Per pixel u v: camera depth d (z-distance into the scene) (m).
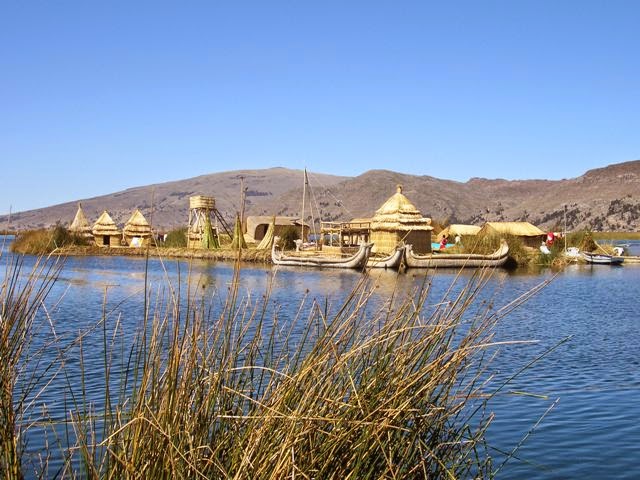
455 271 47.06
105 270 46.31
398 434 4.98
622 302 29.48
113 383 11.30
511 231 66.94
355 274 44.62
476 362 13.62
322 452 4.56
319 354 5.00
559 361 14.88
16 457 4.78
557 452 8.55
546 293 34.00
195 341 4.73
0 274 33.41
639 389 12.09
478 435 6.15
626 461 8.31
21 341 5.21
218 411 4.89
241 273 44.72
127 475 4.27
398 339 5.57
